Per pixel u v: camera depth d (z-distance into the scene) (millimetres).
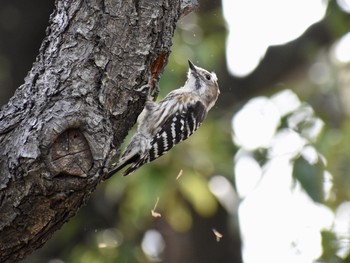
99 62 8062
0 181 7707
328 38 17562
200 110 12141
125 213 15391
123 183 14516
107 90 8078
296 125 15336
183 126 11656
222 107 16734
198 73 12523
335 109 18328
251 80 17219
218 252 17062
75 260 15555
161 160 14438
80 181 7645
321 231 13477
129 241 15586
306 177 14273
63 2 8297
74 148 7660
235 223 14859
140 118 11148
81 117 7738
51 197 7680
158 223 16609
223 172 14914
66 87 7934
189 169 14555
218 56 16047
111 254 15477
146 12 8203
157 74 8758
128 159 11078
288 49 17359
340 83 18531
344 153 15219
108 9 8141
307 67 18312
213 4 15984
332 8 15781
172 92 12047
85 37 8094
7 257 8070
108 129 7863
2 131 7809
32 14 16641
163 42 8367
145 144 11117
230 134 15727
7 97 16594
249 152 15273
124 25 8148
